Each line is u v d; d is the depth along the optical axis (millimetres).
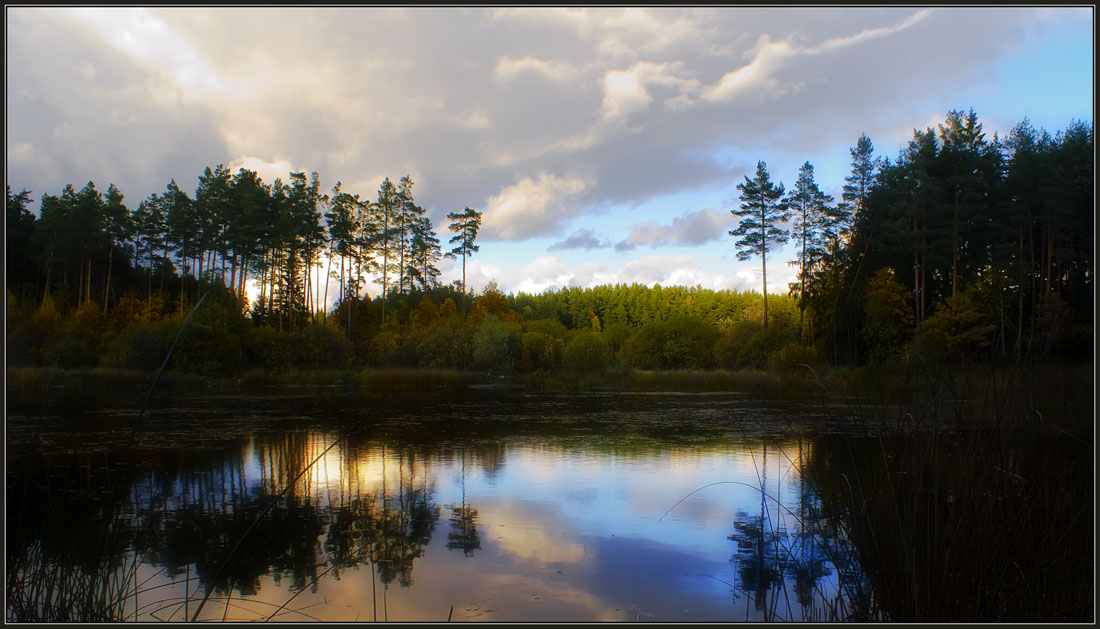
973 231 31172
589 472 9406
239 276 51375
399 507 7637
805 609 4750
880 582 4297
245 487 8625
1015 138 38219
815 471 8680
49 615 4141
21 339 31406
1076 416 4520
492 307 57531
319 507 7629
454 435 13031
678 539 6395
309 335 38594
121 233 45969
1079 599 3936
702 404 19312
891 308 24500
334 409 18219
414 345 42375
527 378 33031
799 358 24609
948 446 4492
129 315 41594
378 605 4949
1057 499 4281
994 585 4012
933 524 4426
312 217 53219
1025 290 23266
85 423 14664
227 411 17578
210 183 49531
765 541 6297
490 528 6797
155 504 7750
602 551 6113
